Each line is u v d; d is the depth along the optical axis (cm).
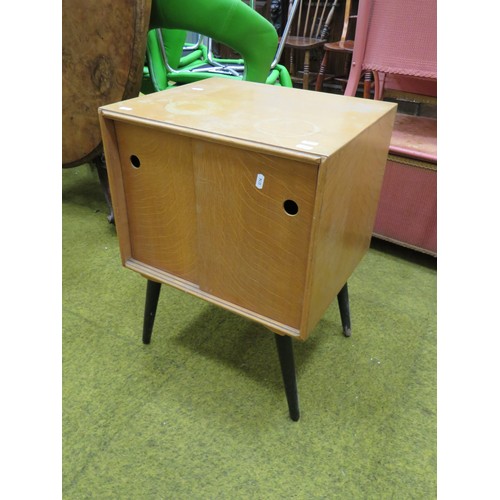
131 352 104
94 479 78
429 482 78
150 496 76
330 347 107
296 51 301
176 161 72
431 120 154
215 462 81
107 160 78
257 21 127
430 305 122
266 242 70
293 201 63
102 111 74
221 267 78
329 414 91
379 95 158
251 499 75
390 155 128
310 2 275
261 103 82
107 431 86
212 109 77
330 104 83
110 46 121
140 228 85
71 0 120
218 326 113
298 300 72
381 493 77
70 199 174
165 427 87
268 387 96
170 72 153
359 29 127
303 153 58
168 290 125
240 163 65
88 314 115
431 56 119
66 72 131
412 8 117
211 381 97
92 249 142
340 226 73
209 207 73
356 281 131
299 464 81
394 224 137
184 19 124
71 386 95
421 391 96
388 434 87
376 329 113
